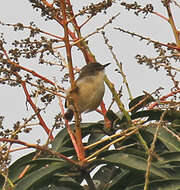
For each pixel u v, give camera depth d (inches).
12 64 312.2
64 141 346.0
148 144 337.7
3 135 284.2
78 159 303.0
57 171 295.4
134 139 335.3
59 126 309.3
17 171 319.0
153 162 305.7
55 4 342.0
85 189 307.6
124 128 332.2
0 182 311.3
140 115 335.6
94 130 349.4
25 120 299.1
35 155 319.9
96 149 342.0
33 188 298.5
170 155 307.4
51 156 329.7
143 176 295.1
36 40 314.0
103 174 343.6
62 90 316.8
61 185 306.2
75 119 308.3
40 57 318.3
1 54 312.0
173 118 339.6
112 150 299.6
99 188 326.0
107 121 350.9
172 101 313.9
